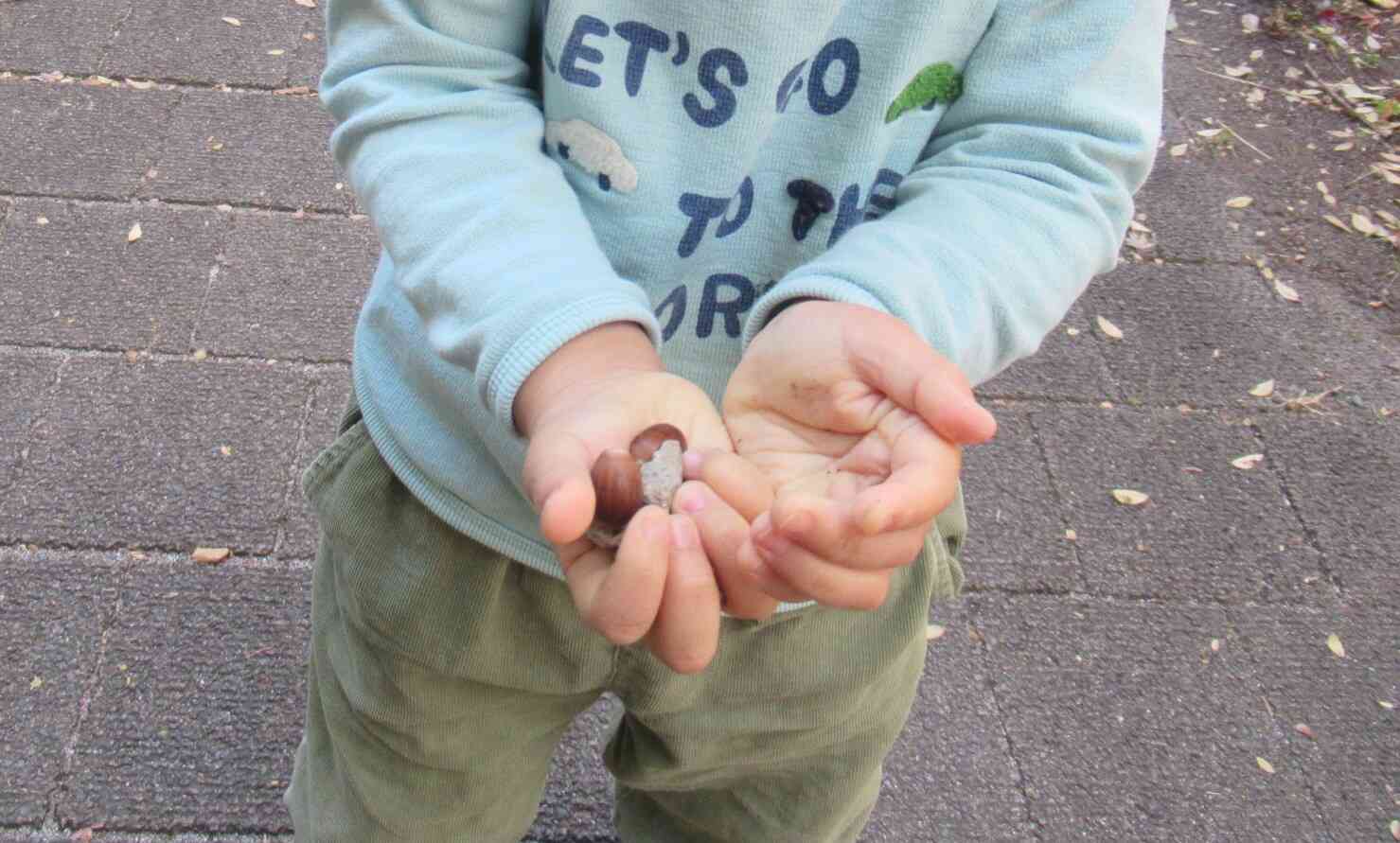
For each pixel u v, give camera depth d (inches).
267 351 51.1
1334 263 64.5
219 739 40.0
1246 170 69.8
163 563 44.1
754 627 24.7
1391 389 57.9
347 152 22.1
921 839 40.4
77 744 39.3
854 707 26.3
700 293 23.2
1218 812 42.0
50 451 46.5
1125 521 50.6
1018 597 47.4
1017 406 54.7
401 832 28.7
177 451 47.1
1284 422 55.6
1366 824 42.2
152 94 61.8
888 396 17.2
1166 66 77.1
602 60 21.1
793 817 29.5
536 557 23.7
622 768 29.5
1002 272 20.2
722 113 21.4
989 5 21.5
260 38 65.7
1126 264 62.9
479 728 27.0
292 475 47.1
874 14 21.1
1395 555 50.8
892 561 16.5
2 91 60.6
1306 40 80.2
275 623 43.1
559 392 17.9
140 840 37.6
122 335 50.8
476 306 18.8
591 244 19.9
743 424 18.6
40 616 42.1
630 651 24.9
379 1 21.2
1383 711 45.3
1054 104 21.3
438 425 23.7
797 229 22.7
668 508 16.8
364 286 54.3
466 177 20.3
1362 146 72.2
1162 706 44.6
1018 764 42.5
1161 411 55.6
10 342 49.9
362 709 26.6
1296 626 47.7
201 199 56.9
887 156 22.6
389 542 25.0
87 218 55.4
